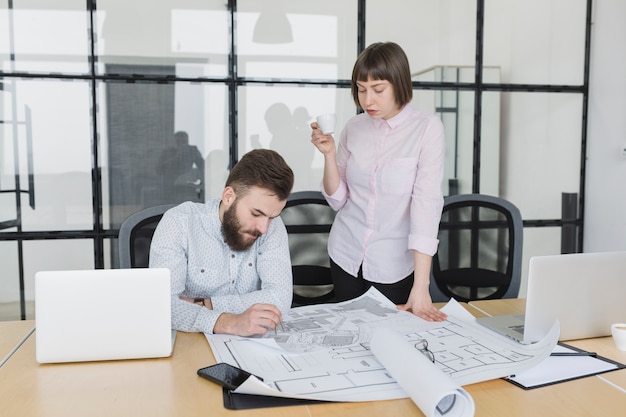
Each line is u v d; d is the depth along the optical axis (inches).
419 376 38.6
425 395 37.0
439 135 75.0
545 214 142.8
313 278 93.4
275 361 47.4
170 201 125.8
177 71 123.9
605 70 136.0
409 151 75.9
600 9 137.0
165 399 40.9
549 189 142.3
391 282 79.4
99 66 120.9
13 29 117.2
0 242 120.2
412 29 132.3
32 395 41.6
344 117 131.8
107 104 122.0
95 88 121.2
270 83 127.6
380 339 45.9
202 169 126.7
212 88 125.6
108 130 122.3
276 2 126.2
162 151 124.8
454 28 134.0
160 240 61.5
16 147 119.3
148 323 48.1
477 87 136.3
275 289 62.6
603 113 137.0
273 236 65.8
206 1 123.5
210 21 124.1
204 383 43.7
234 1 124.3
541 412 39.3
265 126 128.5
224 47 125.2
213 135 126.6
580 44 140.5
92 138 121.9
